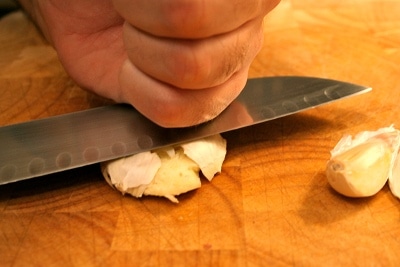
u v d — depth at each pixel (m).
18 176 0.25
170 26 0.21
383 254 0.22
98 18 0.28
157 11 0.21
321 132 0.28
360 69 0.33
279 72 0.34
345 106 0.30
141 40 0.22
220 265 0.22
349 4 0.42
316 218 0.24
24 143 0.26
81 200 0.25
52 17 0.29
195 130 0.26
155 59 0.22
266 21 0.40
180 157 0.26
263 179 0.26
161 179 0.25
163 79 0.23
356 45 0.36
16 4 0.45
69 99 0.32
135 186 0.25
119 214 0.24
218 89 0.24
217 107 0.25
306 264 0.22
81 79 0.30
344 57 0.35
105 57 0.29
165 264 0.22
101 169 0.26
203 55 0.22
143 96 0.24
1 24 0.42
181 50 0.22
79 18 0.28
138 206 0.25
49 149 0.26
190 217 0.24
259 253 0.23
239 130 0.28
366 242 0.23
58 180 0.26
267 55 0.36
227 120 0.27
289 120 0.29
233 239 0.23
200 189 0.25
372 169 0.24
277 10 0.42
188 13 0.21
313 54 0.36
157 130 0.26
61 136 0.26
